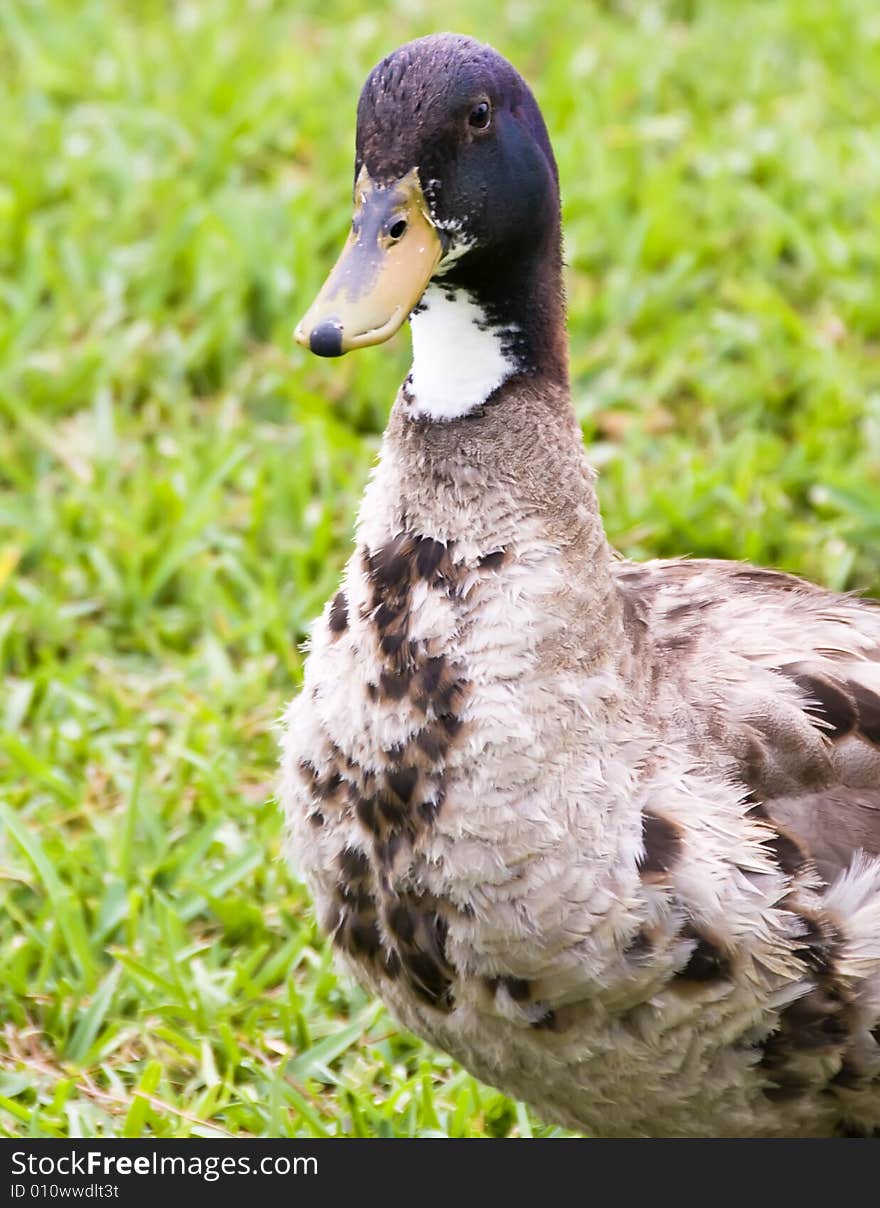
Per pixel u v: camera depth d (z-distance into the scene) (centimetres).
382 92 688
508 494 691
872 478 1163
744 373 1234
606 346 1254
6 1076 831
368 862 711
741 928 679
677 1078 707
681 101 1503
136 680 1056
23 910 922
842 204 1377
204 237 1315
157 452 1197
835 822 716
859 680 740
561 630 684
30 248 1303
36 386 1227
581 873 678
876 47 1564
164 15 1650
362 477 1156
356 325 668
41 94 1494
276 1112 802
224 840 942
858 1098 721
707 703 712
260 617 1063
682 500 1132
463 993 709
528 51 1579
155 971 873
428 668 685
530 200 695
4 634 1052
